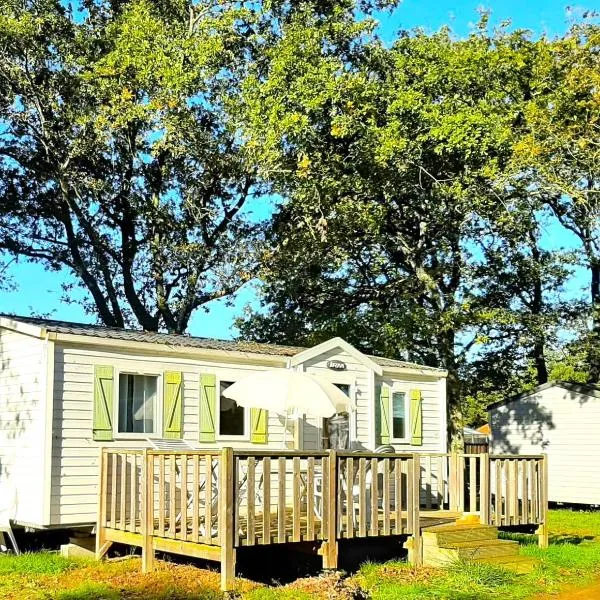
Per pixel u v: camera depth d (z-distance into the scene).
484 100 22.59
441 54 22.75
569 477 26.42
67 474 13.23
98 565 12.29
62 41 26.20
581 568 12.95
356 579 11.53
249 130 23.22
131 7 26.91
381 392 18.16
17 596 10.34
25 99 26.33
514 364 30.83
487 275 27.80
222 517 10.38
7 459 13.84
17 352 13.97
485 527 13.76
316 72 21.94
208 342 16.81
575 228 28.12
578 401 26.50
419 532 12.79
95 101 26.16
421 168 22.30
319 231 24.59
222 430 15.46
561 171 21.22
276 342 28.52
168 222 27.81
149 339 14.86
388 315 25.08
